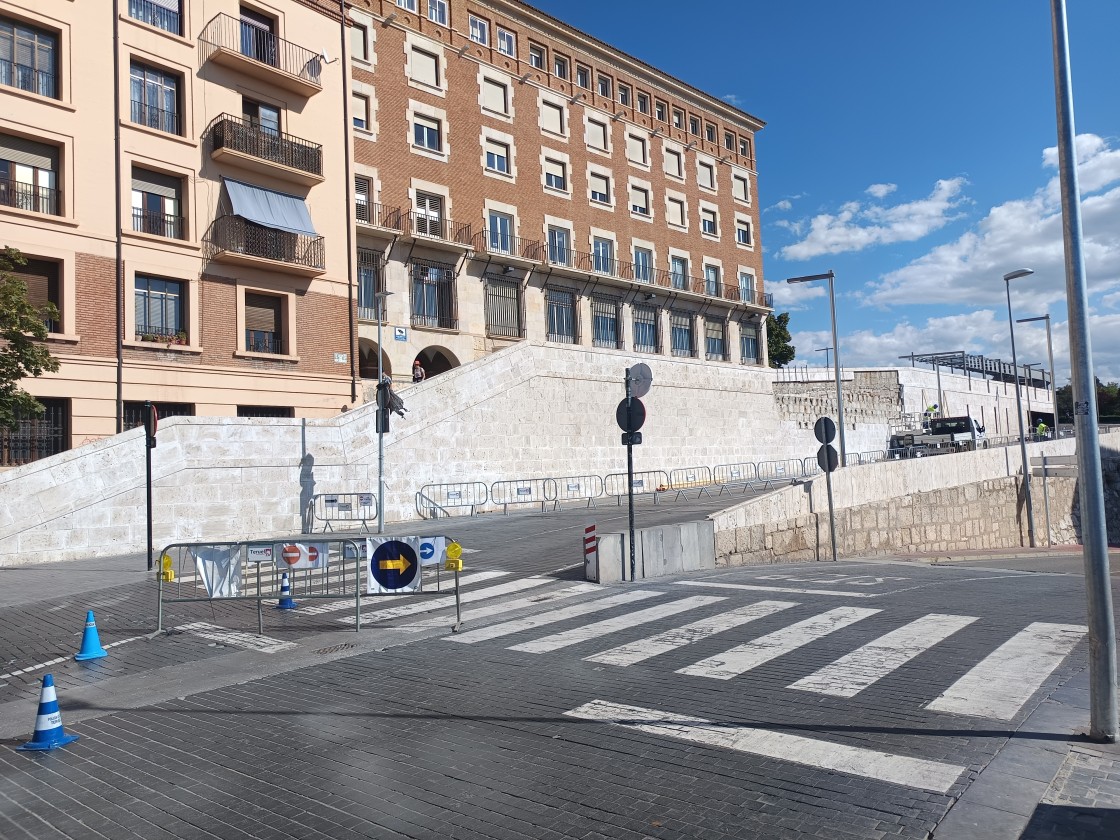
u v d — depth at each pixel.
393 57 32.56
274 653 9.09
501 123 36.62
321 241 26.62
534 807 4.71
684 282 45.19
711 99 48.31
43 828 4.67
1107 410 93.44
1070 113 5.70
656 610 10.87
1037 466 35.22
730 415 37.59
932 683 7.00
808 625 9.62
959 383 59.00
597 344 39.50
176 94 23.91
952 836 4.21
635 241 42.56
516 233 36.50
